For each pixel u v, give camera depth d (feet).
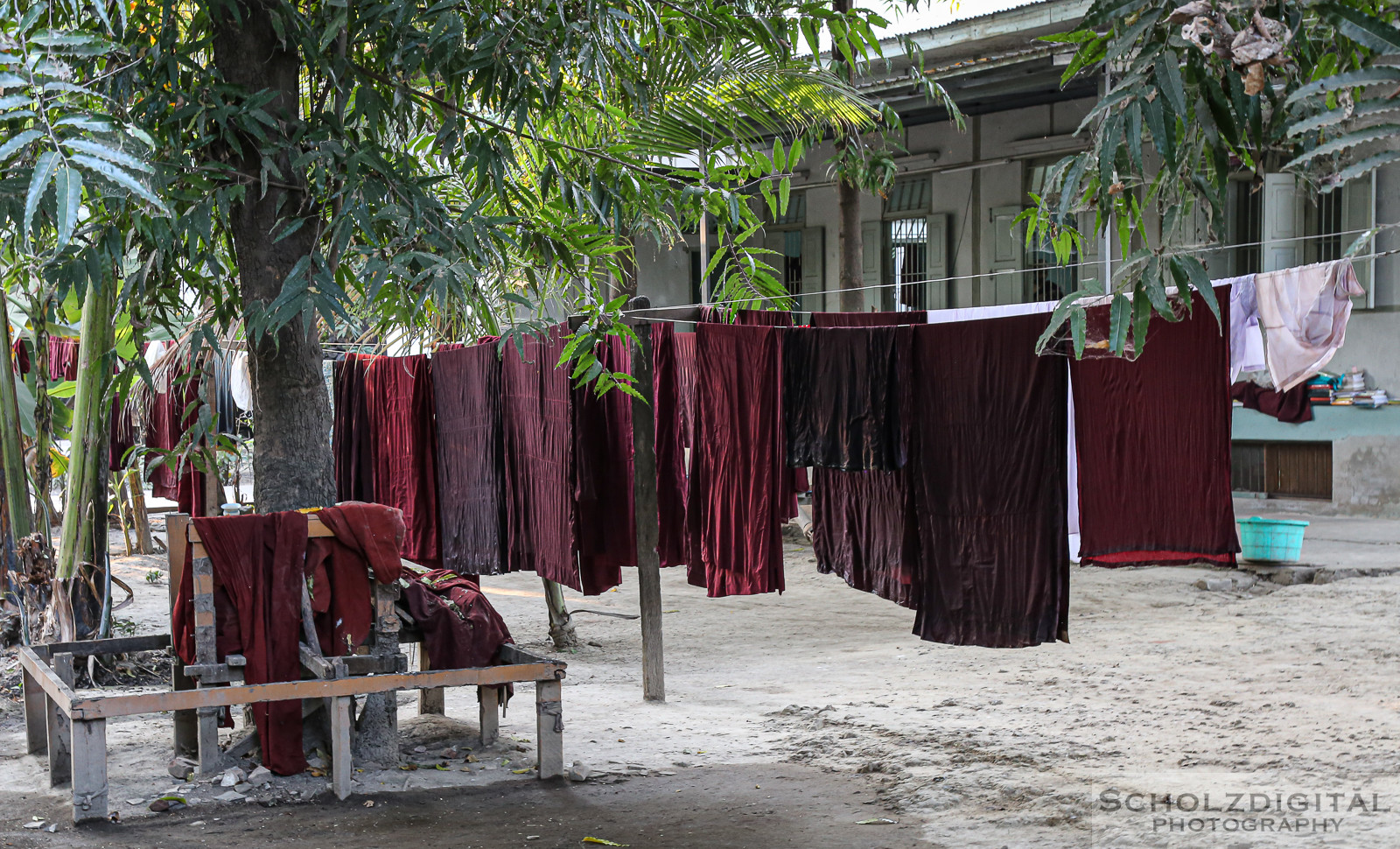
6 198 11.48
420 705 22.45
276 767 17.58
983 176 57.00
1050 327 8.14
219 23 17.16
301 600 17.54
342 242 15.96
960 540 19.21
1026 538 18.51
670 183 20.62
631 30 18.69
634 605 38.52
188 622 17.63
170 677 24.48
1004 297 56.75
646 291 65.72
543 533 24.67
